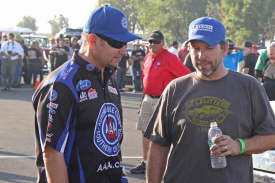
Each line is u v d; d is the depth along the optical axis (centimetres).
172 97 352
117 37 308
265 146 339
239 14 5653
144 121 702
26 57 2041
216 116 337
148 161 368
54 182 301
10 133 1009
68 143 307
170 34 6919
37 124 312
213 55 335
